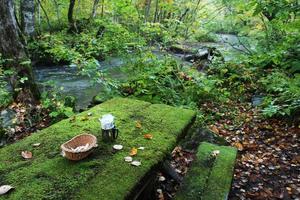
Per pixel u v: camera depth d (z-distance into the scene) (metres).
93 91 8.24
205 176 2.96
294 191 3.77
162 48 7.80
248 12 8.36
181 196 2.69
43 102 5.70
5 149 2.69
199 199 2.64
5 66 6.01
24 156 2.53
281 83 5.89
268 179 4.03
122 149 2.63
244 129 5.57
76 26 13.37
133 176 2.25
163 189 3.55
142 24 7.55
